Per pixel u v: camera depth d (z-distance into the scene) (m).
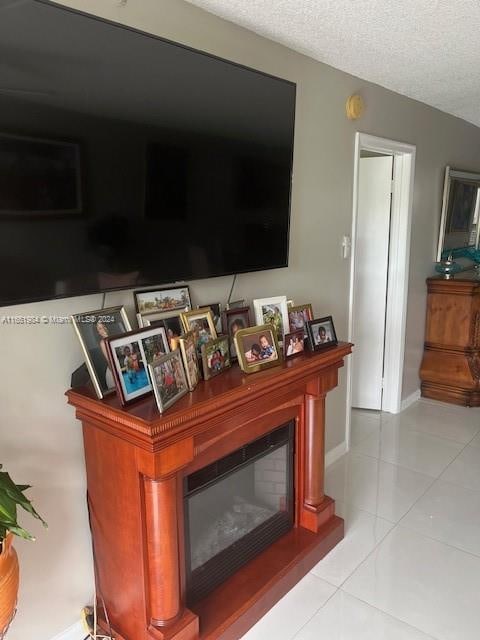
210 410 1.53
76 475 1.68
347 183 2.77
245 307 2.06
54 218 1.38
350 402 3.12
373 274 3.62
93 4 1.50
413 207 3.52
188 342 1.64
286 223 2.20
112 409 1.44
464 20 1.96
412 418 3.69
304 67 2.34
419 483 2.79
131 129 1.52
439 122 3.66
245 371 1.78
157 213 1.64
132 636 1.66
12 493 1.19
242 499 2.02
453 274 4.00
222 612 1.77
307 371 1.95
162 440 1.39
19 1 1.23
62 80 1.34
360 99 2.68
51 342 1.55
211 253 1.86
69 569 1.70
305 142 2.43
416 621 1.86
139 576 1.57
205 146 1.76
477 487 2.75
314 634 1.80
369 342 3.74
